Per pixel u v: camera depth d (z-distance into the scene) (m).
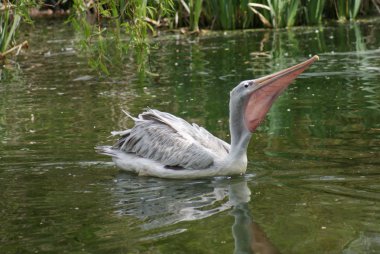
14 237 8.46
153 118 12.01
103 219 9.05
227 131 13.30
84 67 20.66
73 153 12.15
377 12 29.27
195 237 8.34
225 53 21.98
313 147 12.00
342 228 8.48
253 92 11.20
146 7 12.71
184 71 19.53
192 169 11.22
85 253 7.90
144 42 12.97
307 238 8.19
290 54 21.22
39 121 14.42
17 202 9.80
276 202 9.57
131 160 11.48
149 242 8.20
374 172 10.56
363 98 15.43
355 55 20.59
